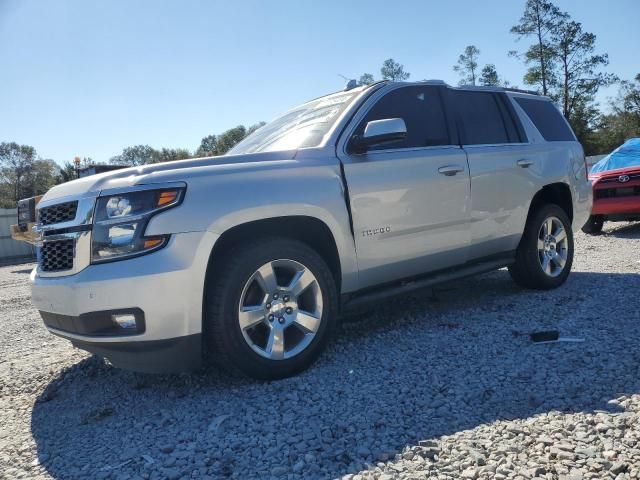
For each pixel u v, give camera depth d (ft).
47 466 8.67
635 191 28.94
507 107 17.21
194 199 10.28
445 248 14.43
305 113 14.90
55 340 17.15
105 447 9.12
